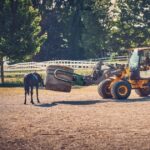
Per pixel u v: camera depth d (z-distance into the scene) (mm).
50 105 21531
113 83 23828
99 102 22719
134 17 77812
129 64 24812
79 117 17312
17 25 40219
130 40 78188
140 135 13664
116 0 78438
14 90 30719
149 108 19719
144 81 24906
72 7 87625
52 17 88875
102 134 13836
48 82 23312
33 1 85438
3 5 40375
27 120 16703
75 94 27484
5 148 12047
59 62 51531
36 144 12500
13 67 45781
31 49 40281
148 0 77312
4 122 16297
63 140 12992
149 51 24625
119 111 18922
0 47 38938
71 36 87062
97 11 80375
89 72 44062
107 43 79000
